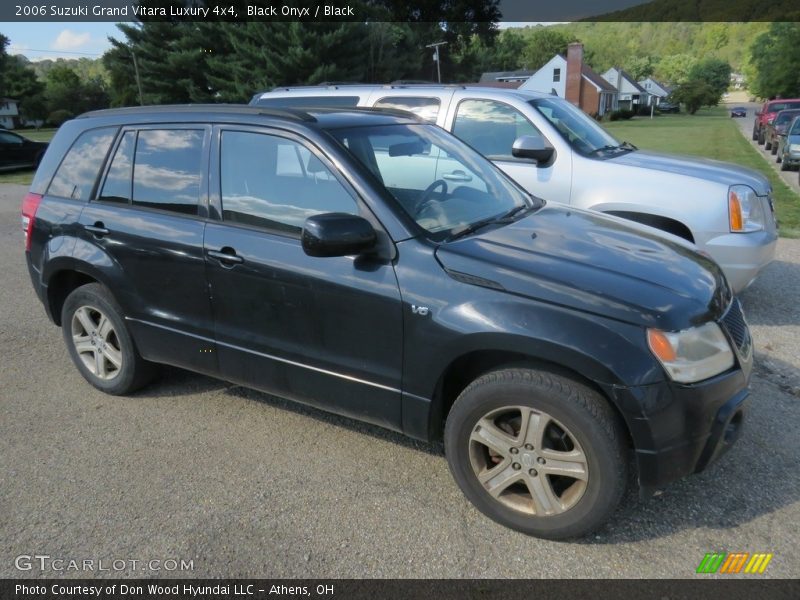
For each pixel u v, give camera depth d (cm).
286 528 301
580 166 580
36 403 429
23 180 1895
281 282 333
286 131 342
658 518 303
